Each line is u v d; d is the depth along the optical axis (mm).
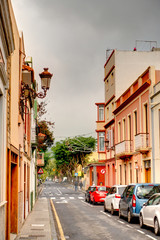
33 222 17422
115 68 37906
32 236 12977
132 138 30156
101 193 29844
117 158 35344
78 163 77500
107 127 42031
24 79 14711
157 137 24109
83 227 16078
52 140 45062
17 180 13086
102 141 46750
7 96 9688
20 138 14766
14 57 11516
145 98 26703
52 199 38906
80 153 75062
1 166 8727
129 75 37938
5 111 9180
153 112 24969
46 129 41812
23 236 12969
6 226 10086
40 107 39281
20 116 14062
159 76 25641
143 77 27750
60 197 43094
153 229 15109
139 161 27875
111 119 39656
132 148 30062
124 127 33656
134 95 29266
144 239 12609
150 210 14211
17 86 12703
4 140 9039
